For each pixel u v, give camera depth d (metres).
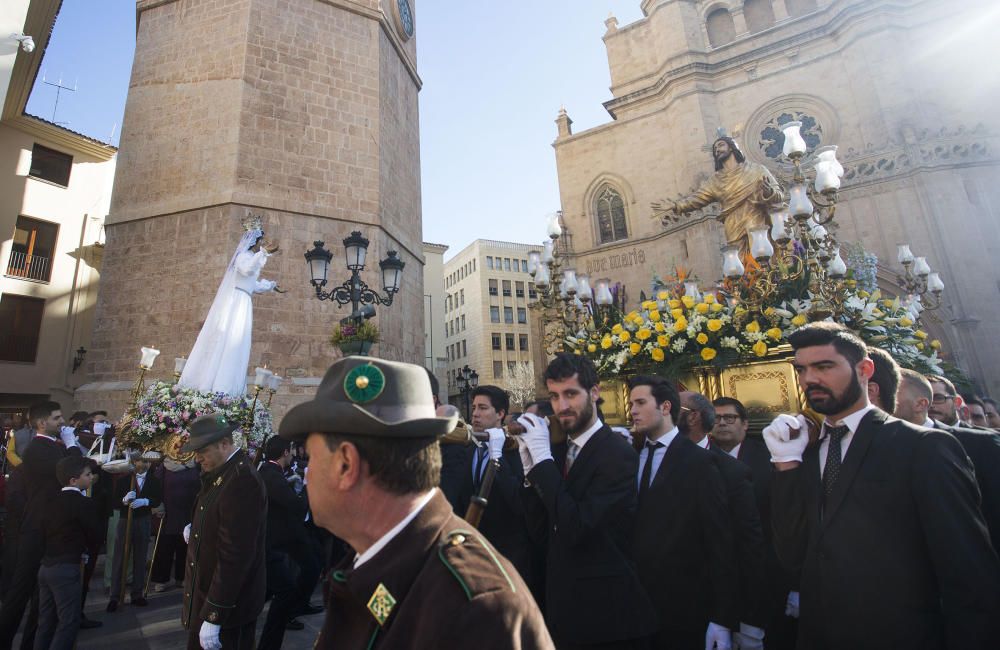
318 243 8.82
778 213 5.54
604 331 5.82
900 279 7.33
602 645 2.39
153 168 13.55
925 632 1.78
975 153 18.84
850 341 2.17
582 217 26.45
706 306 4.96
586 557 2.49
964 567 1.70
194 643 3.08
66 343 19.50
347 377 1.28
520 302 63.19
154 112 13.94
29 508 4.53
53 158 20.22
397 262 9.13
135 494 6.37
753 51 23.38
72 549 4.24
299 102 14.05
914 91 20.17
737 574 2.77
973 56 20.08
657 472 3.04
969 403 5.98
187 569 3.45
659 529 2.91
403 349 15.37
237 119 13.10
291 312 12.82
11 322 18.47
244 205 12.77
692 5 25.62
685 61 24.72
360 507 1.21
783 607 3.45
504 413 4.05
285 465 6.64
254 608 3.28
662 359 5.00
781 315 4.64
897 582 1.83
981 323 17.20
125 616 6.05
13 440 6.73
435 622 1.00
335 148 14.33
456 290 67.31
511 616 1.00
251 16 13.78
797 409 4.30
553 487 2.47
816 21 22.95
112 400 12.12
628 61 27.41
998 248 17.92
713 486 2.87
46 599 4.23
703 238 21.67
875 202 19.50
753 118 23.12
